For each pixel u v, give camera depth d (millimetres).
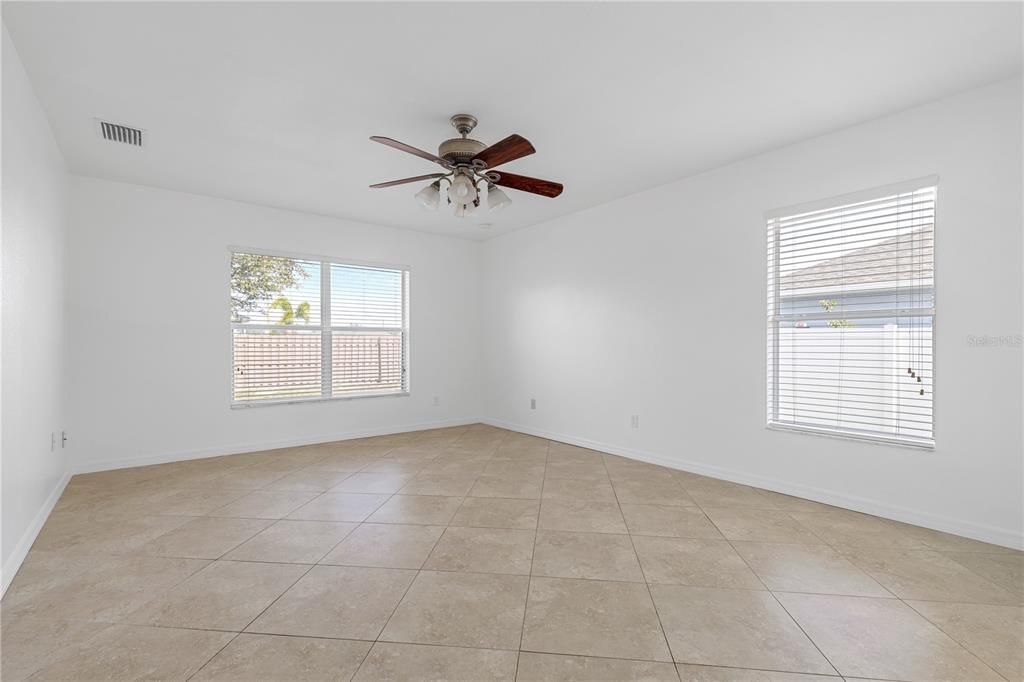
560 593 2143
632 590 2168
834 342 3314
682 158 3719
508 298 6188
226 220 4754
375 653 1730
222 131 3223
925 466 2883
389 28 2164
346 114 2980
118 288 4219
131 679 1592
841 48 2328
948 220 2783
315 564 2420
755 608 2021
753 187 3689
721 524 2945
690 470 4129
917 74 2557
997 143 2625
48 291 3197
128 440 4262
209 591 2156
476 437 5660
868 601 2072
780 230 3588
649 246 4461
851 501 3188
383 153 3586
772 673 1625
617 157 3697
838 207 3252
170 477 3961
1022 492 2561
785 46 2312
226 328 4750
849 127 3178
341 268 5539
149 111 2947
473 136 3293
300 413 5199
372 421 5711
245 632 1854
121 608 2018
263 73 2531
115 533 2807
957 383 2760
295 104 2859
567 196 4668
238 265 4879
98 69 2496
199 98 2793
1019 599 2084
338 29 2170
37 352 2879
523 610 2008
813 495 3377
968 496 2727
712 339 3971
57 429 3512
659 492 3582
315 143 3412
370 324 5754
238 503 3326
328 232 5387
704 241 4016
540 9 2039
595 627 1889
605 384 4895
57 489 3436
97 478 3928
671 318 4273
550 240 5551
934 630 1865
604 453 4852
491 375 6492
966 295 2725
